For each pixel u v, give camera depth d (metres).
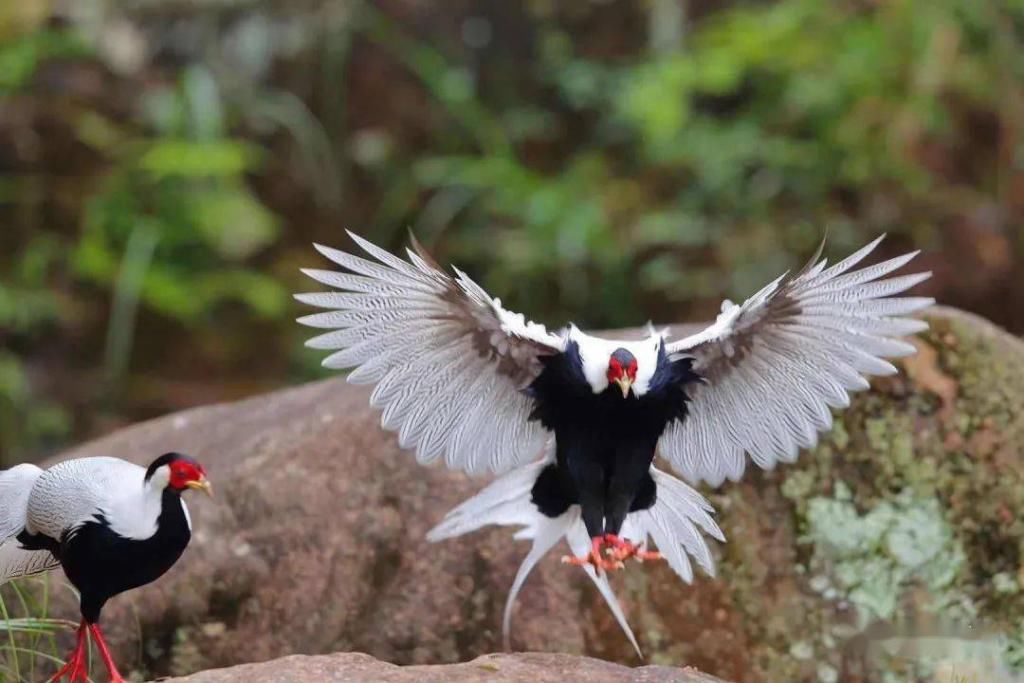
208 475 10.36
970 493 10.13
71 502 7.66
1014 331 18.27
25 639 9.67
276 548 10.08
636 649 9.12
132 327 18.64
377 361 7.99
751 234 18.78
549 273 18.94
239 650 9.86
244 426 10.94
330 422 10.56
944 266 18.42
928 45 19.42
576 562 7.93
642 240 18.81
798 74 19.58
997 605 9.95
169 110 19.28
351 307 7.84
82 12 19.89
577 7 21.02
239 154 18.75
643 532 8.58
